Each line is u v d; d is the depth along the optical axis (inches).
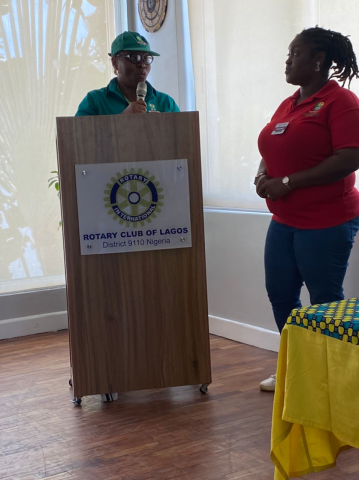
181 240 105.0
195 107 155.6
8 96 163.5
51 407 107.7
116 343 105.9
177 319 106.7
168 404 106.5
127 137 101.7
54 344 152.9
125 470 82.1
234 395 109.6
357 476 78.0
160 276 105.5
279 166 98.2
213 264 152.2
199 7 150.6
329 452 62.1
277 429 61.7
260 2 133.7
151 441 91.2
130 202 102.9
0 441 93.5
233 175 146.1
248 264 142.0
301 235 98.0
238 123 143.0
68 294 104.0
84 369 105.9
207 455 85.6
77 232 102.7
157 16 166.4
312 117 94.2
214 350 139.6
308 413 58.7
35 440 93.4
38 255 169.5
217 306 152.7
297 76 97.3
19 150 165.6
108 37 176.2
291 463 63.6
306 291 128.5
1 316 161.6
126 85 117.5
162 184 103.3
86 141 101.0
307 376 58.9
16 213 166.4
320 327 57.1
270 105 134.3
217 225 149.4
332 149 94.8
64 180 101.3
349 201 96.2
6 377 126.8
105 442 91.6
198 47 152.3
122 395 112.5
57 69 169.0
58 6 167.8
